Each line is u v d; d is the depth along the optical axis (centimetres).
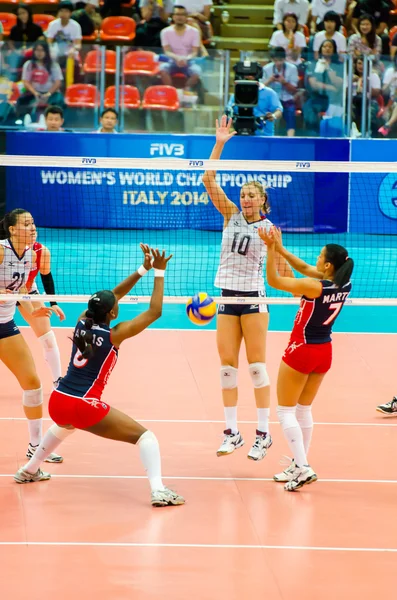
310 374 1906
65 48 4919
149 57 4941
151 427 2288
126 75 4953
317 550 1587
